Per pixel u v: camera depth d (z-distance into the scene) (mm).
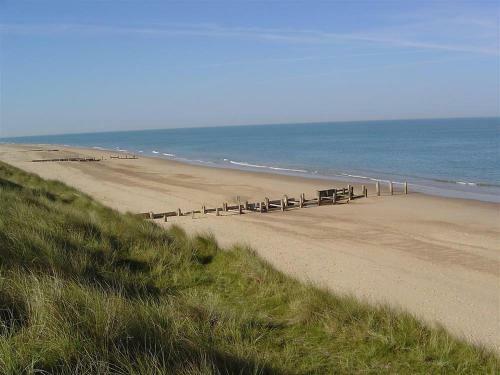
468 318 8430
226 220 19000
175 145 109375
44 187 22609
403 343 5410
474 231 16672
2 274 5336
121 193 27266
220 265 8633
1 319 3998
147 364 3420
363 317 6059
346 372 4711
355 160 53188
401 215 19844
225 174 38500
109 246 8555
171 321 4746
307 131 190500
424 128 173000
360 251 13711
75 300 4406
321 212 20719
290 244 14547
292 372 4512
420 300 9430
